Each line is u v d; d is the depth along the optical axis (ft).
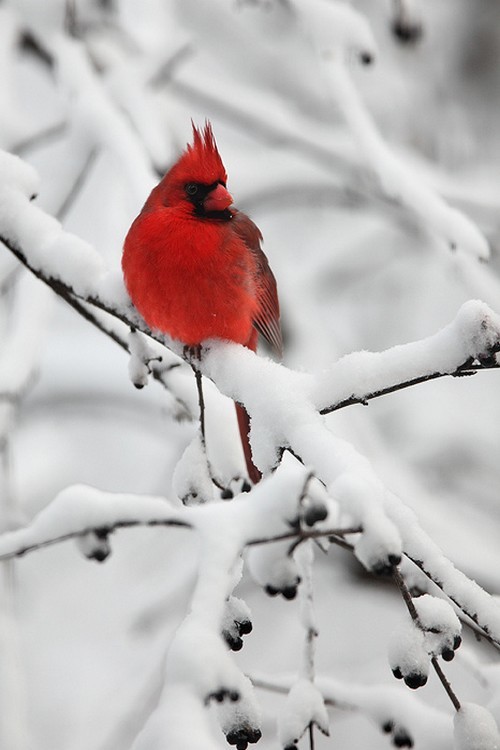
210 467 14.21
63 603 32.40
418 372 12.58
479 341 12.19
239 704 10.44
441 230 22.63
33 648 31.30
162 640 27.02
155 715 9.76
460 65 38.52
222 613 10.84
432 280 39.93
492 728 10.84
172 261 16.07
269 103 33.45
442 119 37.11
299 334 31.86
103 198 31.96
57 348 31.83
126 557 33.19
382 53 37.91
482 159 37.47
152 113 27.68
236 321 16.71
